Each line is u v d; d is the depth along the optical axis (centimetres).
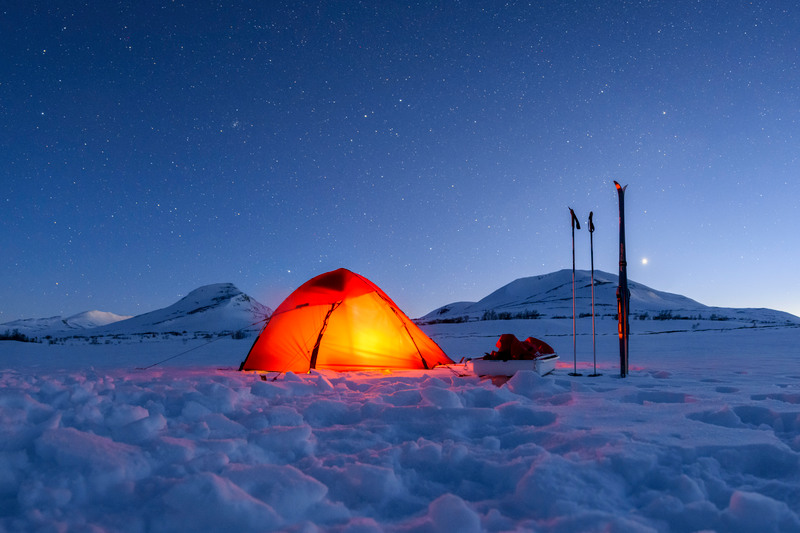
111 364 1199
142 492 214
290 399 480
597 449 262
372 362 884
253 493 212
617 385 601
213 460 246
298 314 926
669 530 189
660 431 312
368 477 230
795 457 257
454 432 326
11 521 189
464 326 4253
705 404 421
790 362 1032
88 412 336
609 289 10956
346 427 350
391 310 949
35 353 1703
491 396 454
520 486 219
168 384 524
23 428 295
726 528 187
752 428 349
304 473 248
